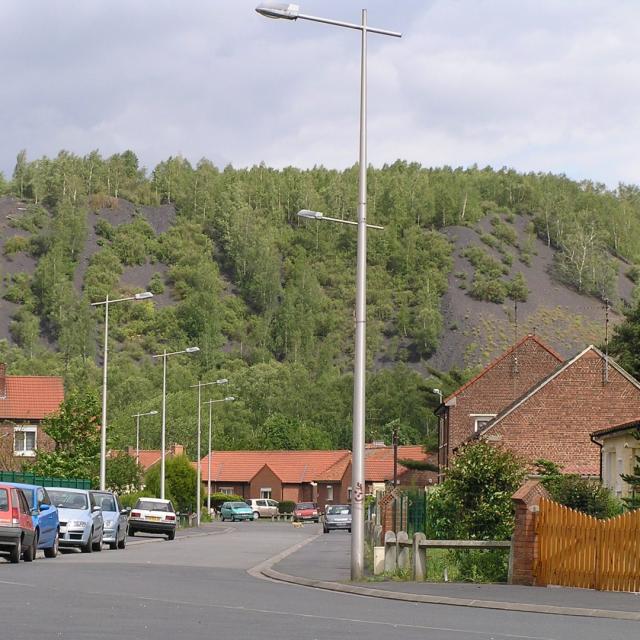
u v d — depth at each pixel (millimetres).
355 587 27234
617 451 51031
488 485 37531
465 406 83062
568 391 68125
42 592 23703
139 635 16625
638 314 86062
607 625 19297
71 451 74500
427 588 26672
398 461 105500
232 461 164250
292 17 29281
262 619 19250
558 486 38156
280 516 147375
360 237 30812
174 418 178000
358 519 29844
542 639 16938
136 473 101250
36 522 37906
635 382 67938
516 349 83312
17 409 87688
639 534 25141
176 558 42719
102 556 42875
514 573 28219
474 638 16922
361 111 30906
